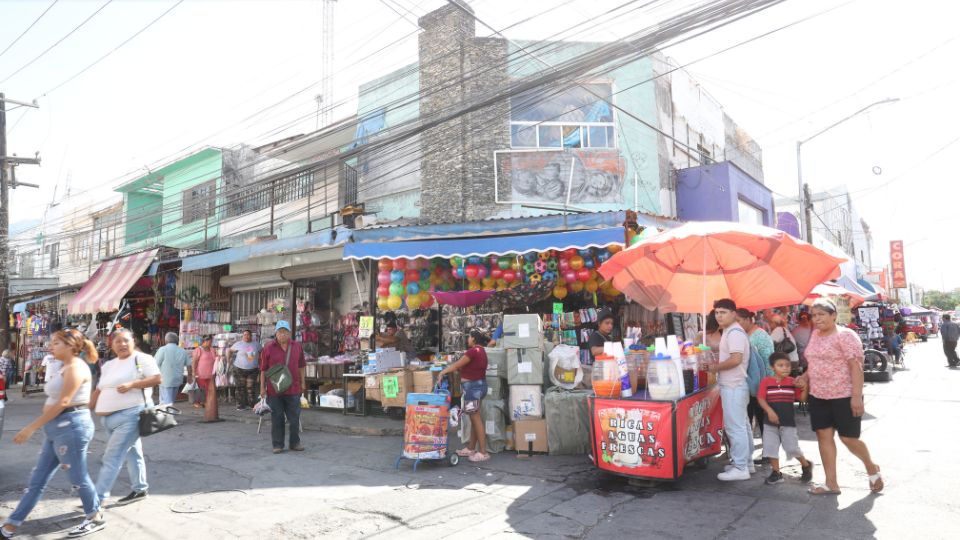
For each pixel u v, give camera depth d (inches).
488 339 383.9
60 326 700.0
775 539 167.2
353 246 408.8
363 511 205.9
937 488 208.8
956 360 723.4
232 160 748.6
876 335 713.0
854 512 187.0
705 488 220.7
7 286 716.0
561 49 530.3
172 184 817.5
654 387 225.8
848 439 205.3
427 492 227.9
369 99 593.6
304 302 535.5
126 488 242.1
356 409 429.7
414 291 421.4
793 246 252.4
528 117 522.0
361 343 461.4
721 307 235.9
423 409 269.7
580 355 383.2
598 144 528.4
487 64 519.5
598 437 236.7
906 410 383.2
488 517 196.2
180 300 634.2
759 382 238.7
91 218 968.3
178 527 192.7
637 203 527.2
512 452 298.0
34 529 192.5
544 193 511.5
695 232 247.0
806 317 411.8
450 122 524.7
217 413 436.8
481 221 390.9
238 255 492.7
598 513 196.2
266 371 314.7
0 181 714.8
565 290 396.8
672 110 601.0
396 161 561.0
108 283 606.5
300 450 316.2
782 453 275.3
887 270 1622.8
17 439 176.7
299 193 661.3
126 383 209.2
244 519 199.6
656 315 454.9
